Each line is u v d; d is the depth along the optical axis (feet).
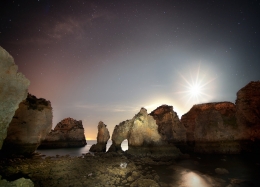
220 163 51.57
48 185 31.04
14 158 52.85
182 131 88.12
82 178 35.99
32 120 62.03
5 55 22.43
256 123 65.98
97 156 65.10
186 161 56.54
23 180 22.76
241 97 71.31
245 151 64.69
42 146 120.47
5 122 23.47
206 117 75.05
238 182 33.88
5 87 22.94
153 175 39.99
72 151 95.81
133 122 77.30
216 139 69.36
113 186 31.91
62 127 137.49
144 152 67.87
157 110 95.20
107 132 95.86
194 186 32.68
